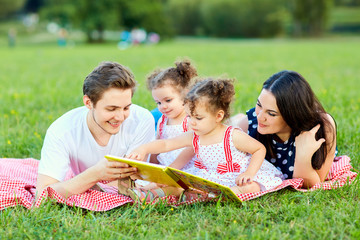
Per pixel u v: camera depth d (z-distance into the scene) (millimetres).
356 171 3746
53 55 21984
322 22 49344
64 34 35688
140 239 2650
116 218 2951
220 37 50906
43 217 2912
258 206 3111
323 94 7277
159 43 38875
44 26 58219
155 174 3016
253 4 49000
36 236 2732
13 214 2998
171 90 3885
